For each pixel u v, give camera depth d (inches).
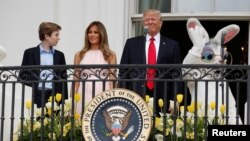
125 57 405.7
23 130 354.6
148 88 377.4
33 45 499.2
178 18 498.3
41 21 499.2
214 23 497.4
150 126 336.2
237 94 346.3
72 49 494.0
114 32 492.1
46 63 414.0
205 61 403.9
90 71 365.4
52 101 347.3
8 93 386.0
